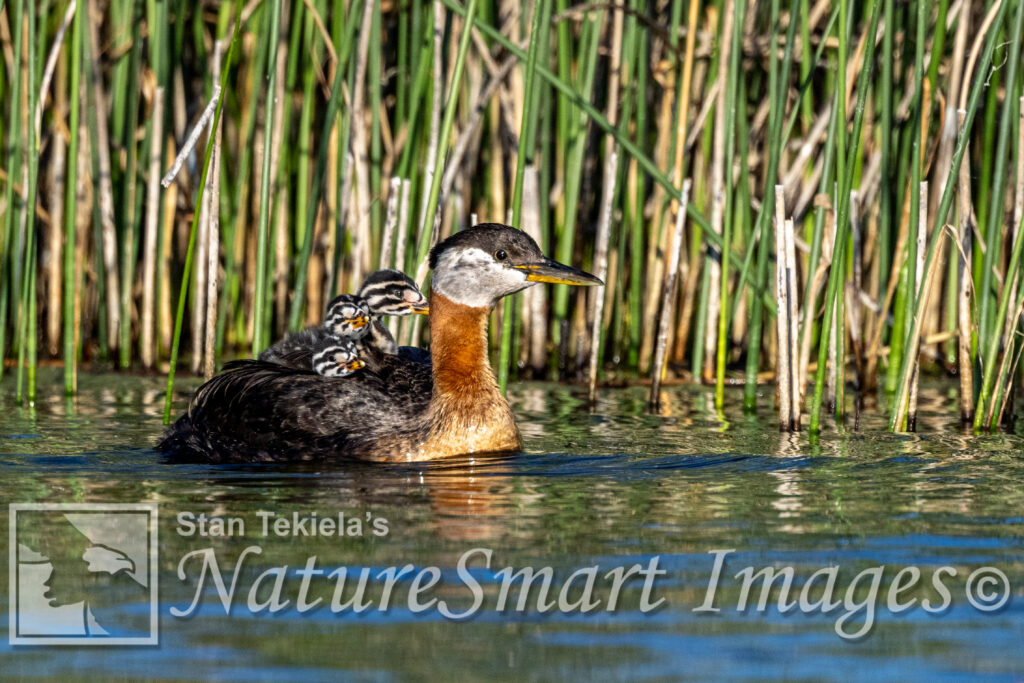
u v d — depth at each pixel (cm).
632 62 1677
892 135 1661
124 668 689
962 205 1398
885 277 1591
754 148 1856
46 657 704
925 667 692
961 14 1475
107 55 1930
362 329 1398
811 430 1346
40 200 1980
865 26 1648
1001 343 1411
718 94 1677
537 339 1852
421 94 1630
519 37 1756
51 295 1934
